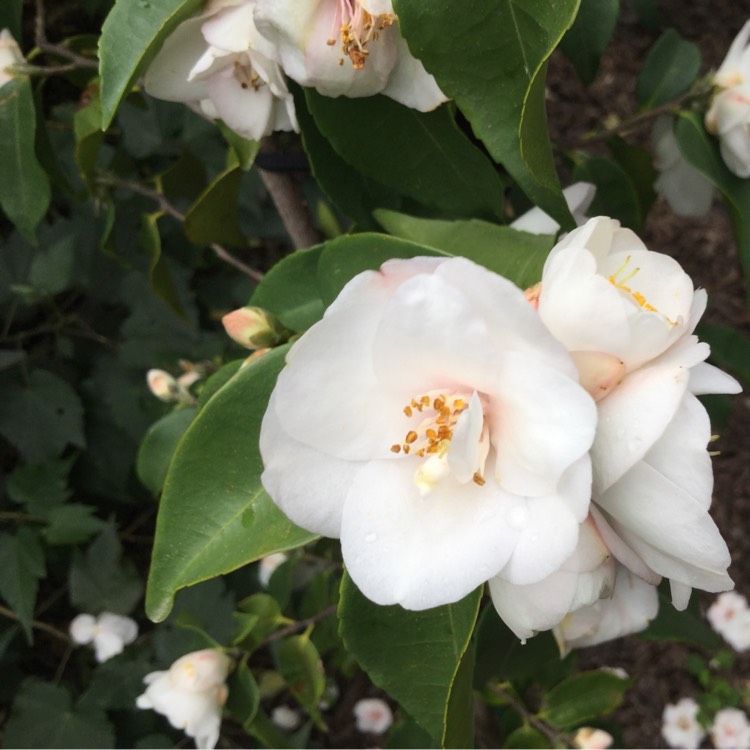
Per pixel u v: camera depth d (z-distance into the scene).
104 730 0.54
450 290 0.15
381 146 0.24
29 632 0.53
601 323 0.16
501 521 0.16
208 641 0.34
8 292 0.57
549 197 0.20
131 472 0.60
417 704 0.20
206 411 0.19
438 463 0.17
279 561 0.48
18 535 0.54
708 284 0.77
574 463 0.15
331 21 0.20
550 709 0.36
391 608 0.20
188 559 0.19
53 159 0.33
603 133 0.32
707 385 0.17
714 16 0.80
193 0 0.20
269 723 0.34
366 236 0.21
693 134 0.28
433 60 0.19
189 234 0.31
